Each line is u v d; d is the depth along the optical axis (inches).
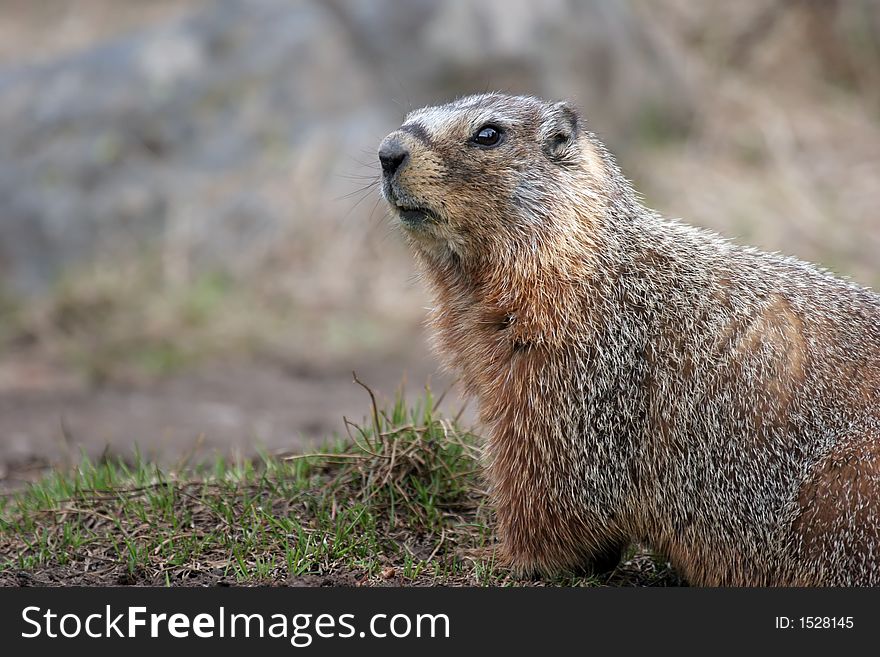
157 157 884.0
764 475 332.5
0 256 847.7
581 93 914.7
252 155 880.9
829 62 1045.2
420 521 385.4
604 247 356.5
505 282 356.2
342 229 854.5
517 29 906.1
